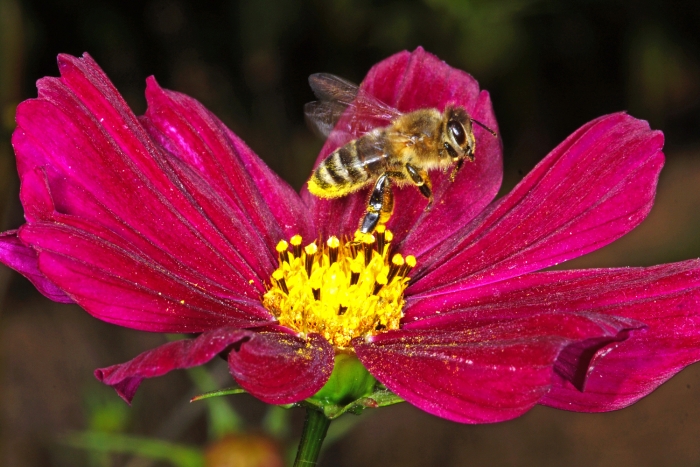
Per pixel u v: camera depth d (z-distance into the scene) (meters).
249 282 0.14
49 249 0.12
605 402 0.13
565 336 0.12
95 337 0.23
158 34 0.24
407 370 0.13
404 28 0.23
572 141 0.14
